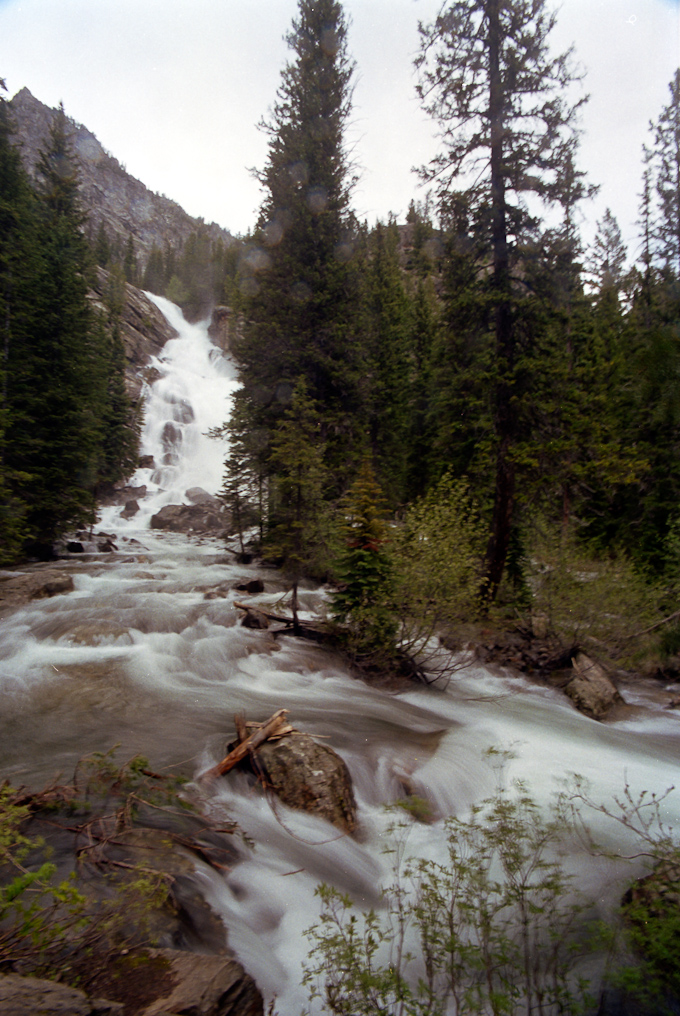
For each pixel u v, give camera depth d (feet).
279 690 31.86
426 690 34.60
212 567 72.13
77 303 81.97
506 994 10.78
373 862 17.44
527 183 47.62
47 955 11.44
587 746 27.55
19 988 9.33
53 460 74.74
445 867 16.57
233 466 82.79
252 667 34.76
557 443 46.52
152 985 10.99
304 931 14.32
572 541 47.29
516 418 49.34
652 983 10.81
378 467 93.45
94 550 87.30
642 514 59.00
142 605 45.57
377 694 33.17
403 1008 10.82
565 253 47.34
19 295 72.49
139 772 19.95
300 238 90.68
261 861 16.74
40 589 47.39
